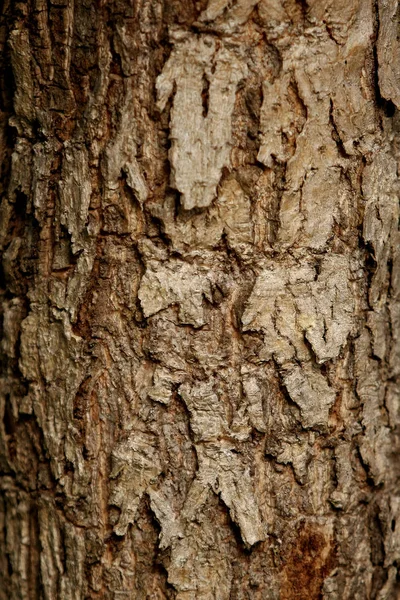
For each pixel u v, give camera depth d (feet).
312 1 2.38
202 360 2.40
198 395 2.39
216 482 2.40
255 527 2.41
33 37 2.42
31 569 2.48
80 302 2.42
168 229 2.39
